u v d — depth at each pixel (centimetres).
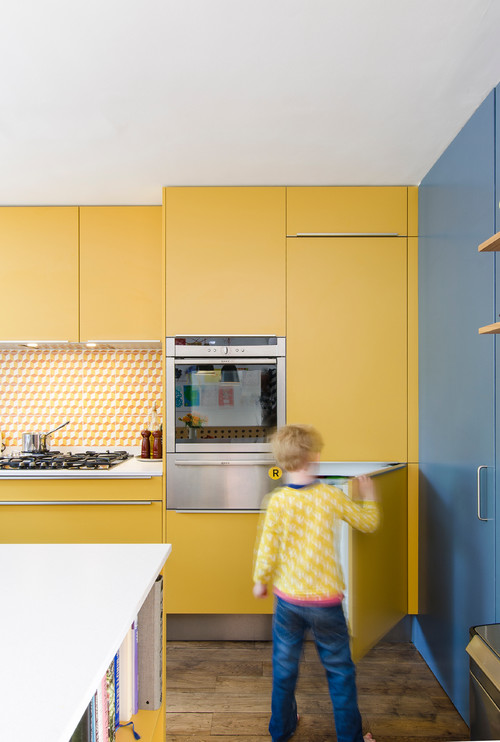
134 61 171
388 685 228
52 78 180
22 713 66
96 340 294
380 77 180
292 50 166
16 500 269
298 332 273
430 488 249
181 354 272
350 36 159
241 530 269
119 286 295
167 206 274
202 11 148
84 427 327
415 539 267
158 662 131
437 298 241
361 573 202
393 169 256
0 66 173
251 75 179
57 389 327
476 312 194
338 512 170
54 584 114
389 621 237
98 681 75
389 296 273
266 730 197
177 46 163
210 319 273
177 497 269
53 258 295
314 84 185
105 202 295
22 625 93
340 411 271
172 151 237
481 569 187
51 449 325
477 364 192
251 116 207
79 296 295
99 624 93
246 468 270
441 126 214
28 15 149
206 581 268
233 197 275
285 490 171
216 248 274
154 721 124
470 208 201
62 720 64
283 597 168
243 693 222
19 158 243
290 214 275
